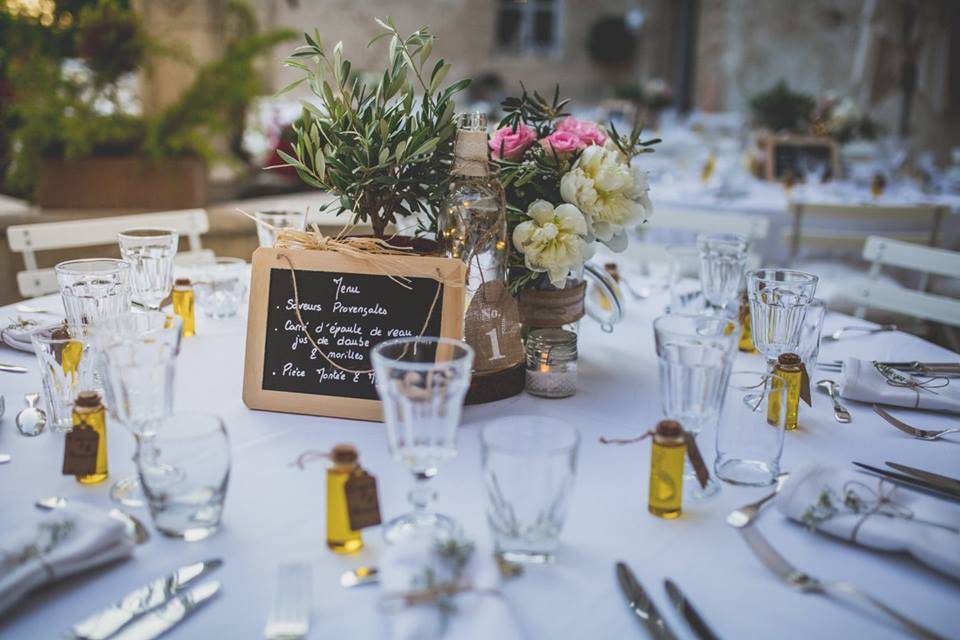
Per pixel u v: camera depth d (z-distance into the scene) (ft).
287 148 12.07
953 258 7.05
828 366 4.78
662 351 3.21
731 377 3.41
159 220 7.56
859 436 3.90
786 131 15.03
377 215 4.41
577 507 3.19
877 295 6.98
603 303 5.26
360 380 4.00
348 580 2.66
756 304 4.30
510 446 2.82
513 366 4.22
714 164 14.78
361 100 4.23
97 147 10.60
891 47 19.35
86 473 3.22
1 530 2.81
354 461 2.82
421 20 37.40
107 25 10.19
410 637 2.26
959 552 2.74
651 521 3.09
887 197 12.61
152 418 3.10
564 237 4.19
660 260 8.19
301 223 5.50
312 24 35.94
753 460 3.44
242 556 2.81
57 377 3.66
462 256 4.13
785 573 2.74
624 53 39.34
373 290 4.10
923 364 4.58
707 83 33.14
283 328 4.14
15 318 5.38
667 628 2.45
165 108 10.80
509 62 39.01
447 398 2.77
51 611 2.51
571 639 2.43
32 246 6.98
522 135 4.44
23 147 10.48
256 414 4.04
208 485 2.87
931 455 3.70
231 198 11.84
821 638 2.46
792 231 10.67
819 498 3.05
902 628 2.50
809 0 30.32
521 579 2.70
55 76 10.50
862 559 2.87
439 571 2.47
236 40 11.94
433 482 3.34
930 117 24.00
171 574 2.65
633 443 3.76
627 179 4.28
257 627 2.47
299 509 3.13
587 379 4.57
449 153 4.27
